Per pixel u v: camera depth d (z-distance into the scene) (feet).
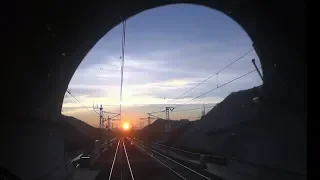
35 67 44.70
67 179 70.49
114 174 90.48
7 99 39.65
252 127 71.15
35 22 37.55
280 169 53.88
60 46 47.57
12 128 39.11
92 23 48.24
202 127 186.70
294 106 49.19
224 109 145.69
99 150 178.91
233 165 83.20
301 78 46.42
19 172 40.73
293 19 43.98
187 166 112.57
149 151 223.10
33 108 49.67
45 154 54.65
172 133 275.80
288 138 51.44
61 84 59.26
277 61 54.08
